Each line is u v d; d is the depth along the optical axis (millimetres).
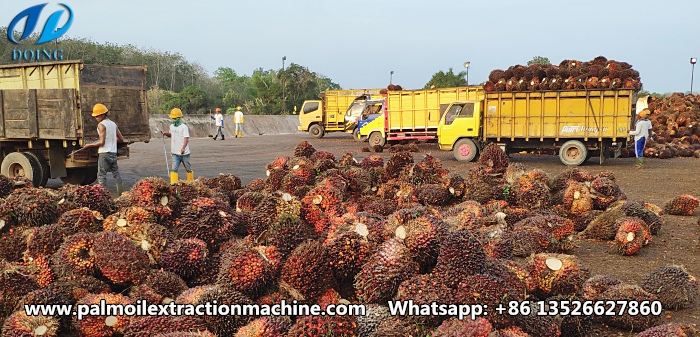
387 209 8258
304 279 4520
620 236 7684
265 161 22406
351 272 4699
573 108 19750
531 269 5062
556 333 4398
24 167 13492
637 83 18969
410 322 4062
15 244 5645
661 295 5676
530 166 20188
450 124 21781
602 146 19906
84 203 6418
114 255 4805
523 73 20703
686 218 10336
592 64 20625
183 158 13602
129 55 58531
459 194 9242
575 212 9227
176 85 64938
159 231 5297
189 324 4102
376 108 31297
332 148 30094
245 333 3904
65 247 4980
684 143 28250
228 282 4582
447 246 4340
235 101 67500
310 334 3785
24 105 13547
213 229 5754
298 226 5453
